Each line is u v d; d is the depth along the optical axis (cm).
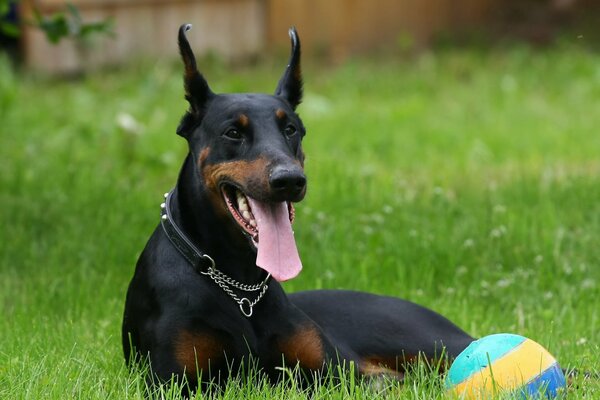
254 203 664
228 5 2520
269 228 658
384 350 779
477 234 1120
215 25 2516
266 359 705
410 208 1218
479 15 2841
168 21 2464
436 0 2764
